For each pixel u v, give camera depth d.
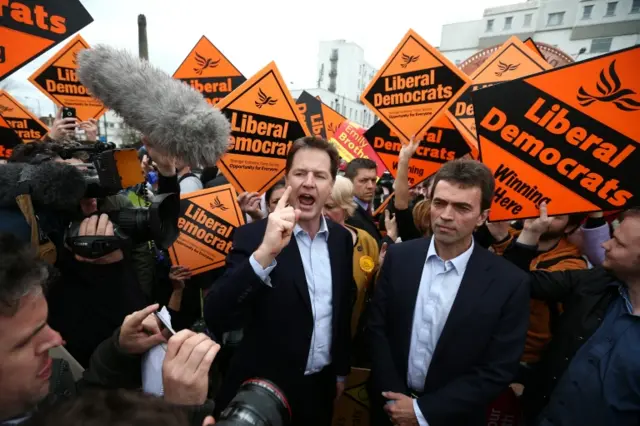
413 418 1.44
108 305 1.20
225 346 2.32
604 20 28.16
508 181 1.73
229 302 1.28
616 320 1.36
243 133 2.47
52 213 1.10
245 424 0.63
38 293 0.68
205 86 3.86
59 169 1.01
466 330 1.46
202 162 1.09
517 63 2.79
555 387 1.46
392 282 1.68
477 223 1.55
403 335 1.61
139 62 1.05
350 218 3.14
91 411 0.39
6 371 0.63
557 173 1.61
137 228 1.16
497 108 1.71
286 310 1.51
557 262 1.96
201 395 0.76
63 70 3.37
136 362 1.03
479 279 1.50
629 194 1.47
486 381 1.42
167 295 2.75
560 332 1.57
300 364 1.53
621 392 1.26
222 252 2.54
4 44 1.88
